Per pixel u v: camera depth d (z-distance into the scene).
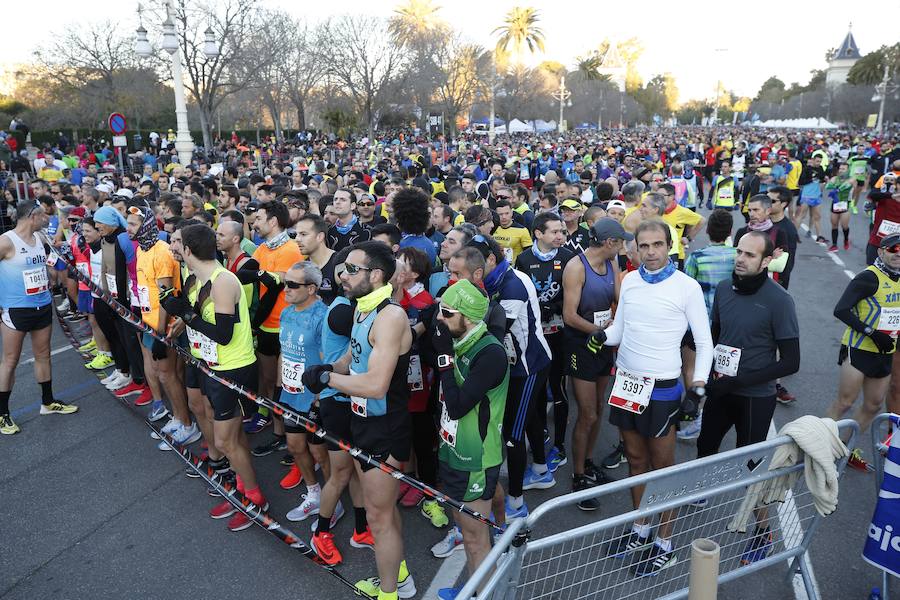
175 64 19.77
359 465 3.32
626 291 3.74
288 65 36.03
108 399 6.61
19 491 4.83
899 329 4.50
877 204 8.15
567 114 78.88
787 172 15.57
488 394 3.12
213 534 4.27
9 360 5.77
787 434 3.24
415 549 4.09
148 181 11.06
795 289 10.24
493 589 2.54
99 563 3.97
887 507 3.24
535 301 4.11
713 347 3.95
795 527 3.60
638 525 3.31
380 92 36.66
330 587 3.73
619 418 3.81
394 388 3.29
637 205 6.73
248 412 4.34
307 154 29.70
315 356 4.03
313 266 3.93
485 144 42.12
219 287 4.02
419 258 4.06
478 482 3.15
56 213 8.82
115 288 6.14
